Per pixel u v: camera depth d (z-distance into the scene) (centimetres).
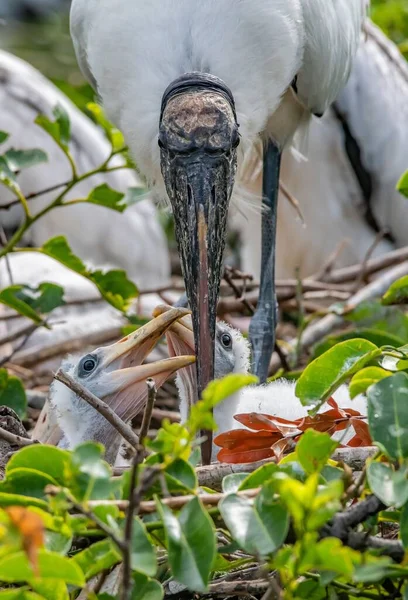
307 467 438
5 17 1281
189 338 640
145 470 416
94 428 634
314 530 396
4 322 967
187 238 643
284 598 405
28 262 1060
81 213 1184
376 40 1149
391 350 536
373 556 405
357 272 962
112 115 736
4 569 372
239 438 535
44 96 1211
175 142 641
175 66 678
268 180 813
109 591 446
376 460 444
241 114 688
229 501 416
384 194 1106
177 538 401
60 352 887
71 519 415
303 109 812
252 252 1111
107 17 705
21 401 719
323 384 536
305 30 739
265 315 791
